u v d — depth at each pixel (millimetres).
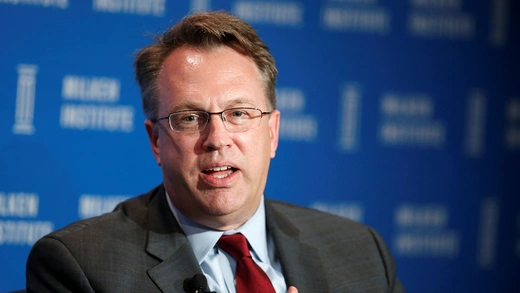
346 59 6078
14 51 5293
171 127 3373
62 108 5426
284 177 5938
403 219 6258
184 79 3385
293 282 3527
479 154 6402
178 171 3369
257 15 5859
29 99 5336
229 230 3564
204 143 3295
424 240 6316
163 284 3287
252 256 3578
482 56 6367
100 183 5531
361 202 6141
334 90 6051
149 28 5621
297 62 5953
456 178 6363
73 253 3316
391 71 6180
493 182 6441
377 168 6180
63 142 5434
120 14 5555
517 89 6441
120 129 5578
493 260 6453
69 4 5426
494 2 6367
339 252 3891
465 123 6363
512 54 6418
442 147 6324
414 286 6293
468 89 6352
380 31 6148
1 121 5270
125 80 5574
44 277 3336
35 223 5383
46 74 5375
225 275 3449
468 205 6398
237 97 3365
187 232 3547
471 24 6340
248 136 3377
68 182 5449
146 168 5652
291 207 4266
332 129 6055
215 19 3516
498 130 6426
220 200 3320
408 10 6203
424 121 6273
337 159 6074
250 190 3408
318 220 4152
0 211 5293
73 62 5445
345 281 3713
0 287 5312
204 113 3342
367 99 6129
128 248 3416
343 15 6062
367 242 4047
